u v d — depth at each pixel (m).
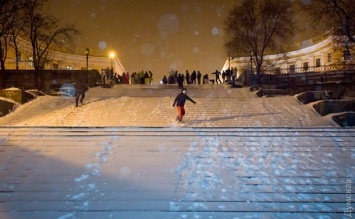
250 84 36.59
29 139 11.53
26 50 47.44
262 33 43.09
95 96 26.70
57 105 23.31
